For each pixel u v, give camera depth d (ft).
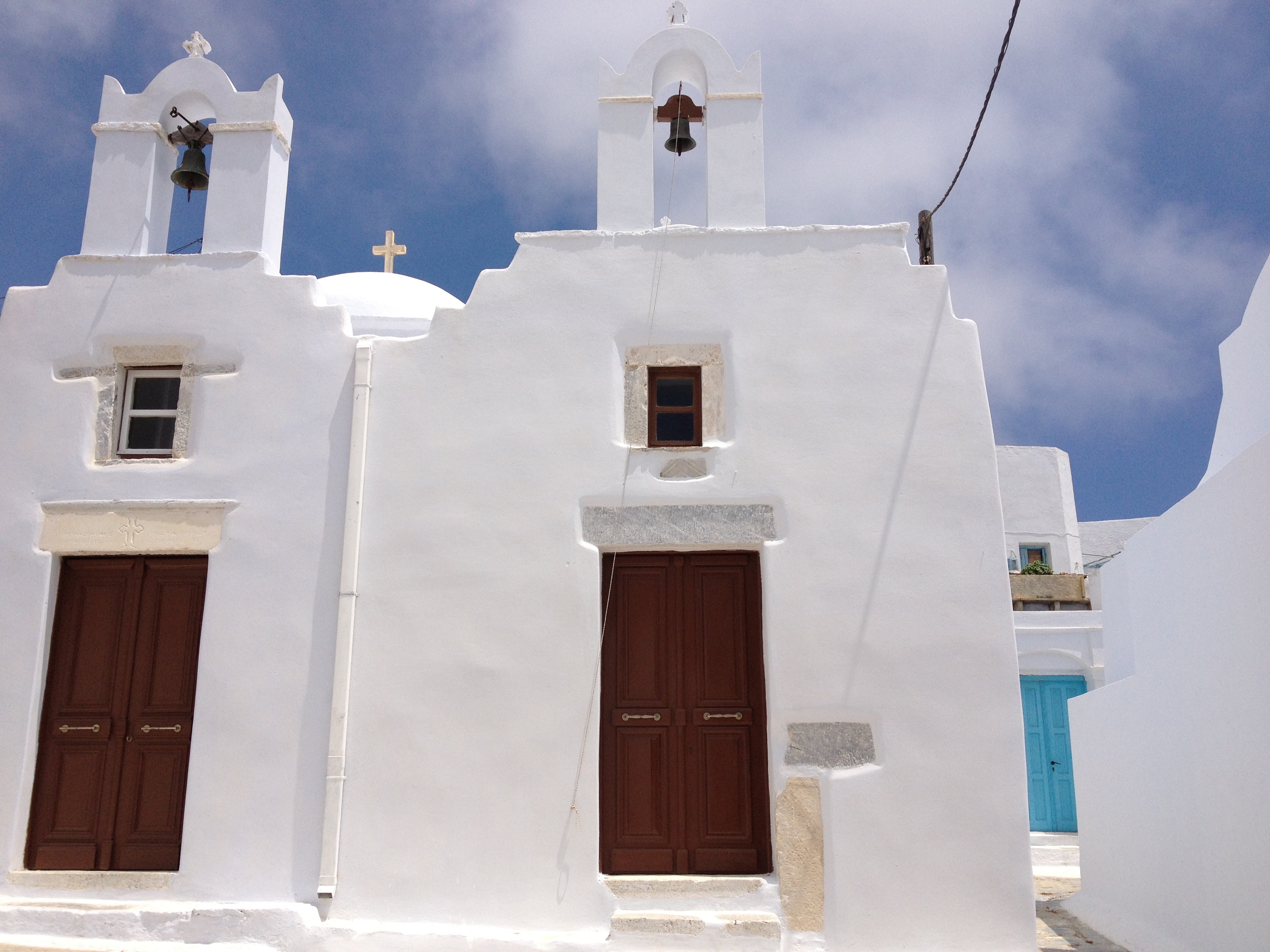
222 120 26.55
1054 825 45.16
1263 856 18.25
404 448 23.93
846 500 23.03
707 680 22.98
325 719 22.72
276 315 25.11
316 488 23.99
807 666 22.20
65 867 22.82
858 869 21.17
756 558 23.52
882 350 23.88
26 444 24.75
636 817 22.36
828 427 23.47
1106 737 27.17
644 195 25.29
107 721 23.56
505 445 23.77
